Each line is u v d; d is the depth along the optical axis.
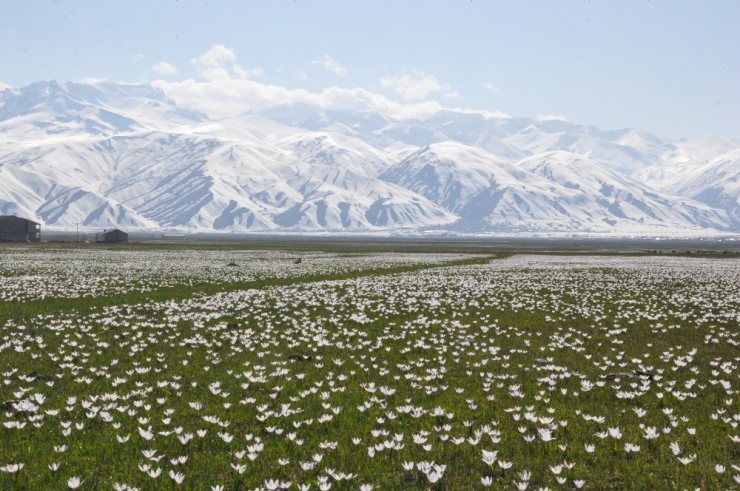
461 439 10.68
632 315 27.02
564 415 12.66
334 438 11.29
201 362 17.42
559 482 9.22
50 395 13.95
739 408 13.29
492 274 51.38
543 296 34.31
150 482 9.32
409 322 23.91
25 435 11.28
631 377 15.77
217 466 9.98
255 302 30.09
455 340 20.88
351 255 94.06
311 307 29.16
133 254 86.00
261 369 16.45
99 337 20.88
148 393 14.13
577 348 19.62
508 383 15.31
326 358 18.06
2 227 144.00
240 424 12.09
